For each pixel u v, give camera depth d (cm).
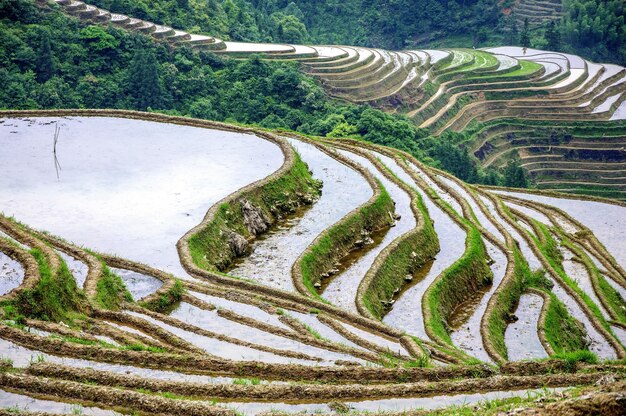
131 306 3106
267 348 2770
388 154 6303
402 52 14338
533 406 1984
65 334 2648
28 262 3036
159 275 3419
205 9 12369
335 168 5456
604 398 1911
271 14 15750
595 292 4903
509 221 5600
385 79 11838
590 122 12319
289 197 4684
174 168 4828
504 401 2162
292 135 6216
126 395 2172
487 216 5472
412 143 8562
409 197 5191
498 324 3928
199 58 10256
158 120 5912
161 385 2280
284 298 3484
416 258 4350
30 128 5503
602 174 11538
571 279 5059
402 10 17262
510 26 16762
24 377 2238
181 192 4412
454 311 4047
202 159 5041
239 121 9325
